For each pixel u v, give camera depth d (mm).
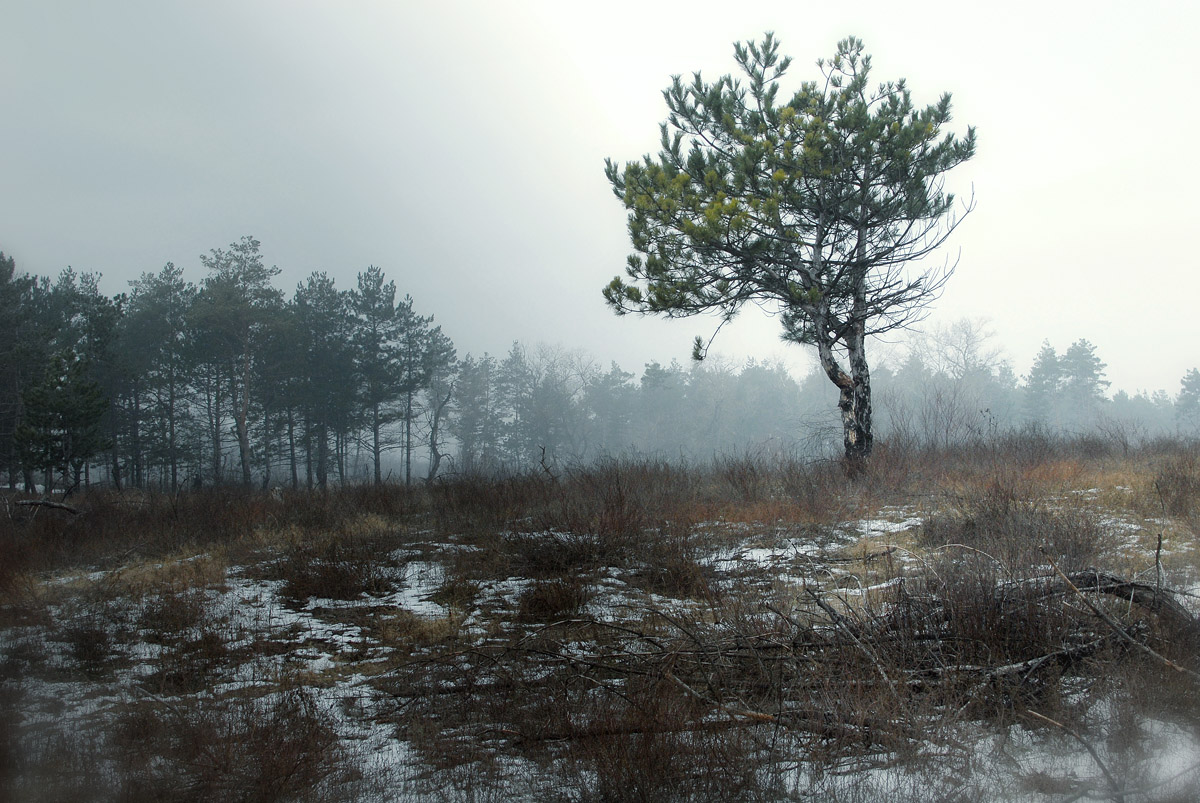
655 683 4504
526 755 3896
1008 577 5289
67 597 7672
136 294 39438
